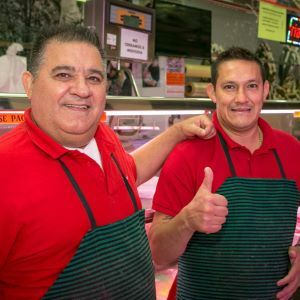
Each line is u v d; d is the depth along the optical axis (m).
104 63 1.09
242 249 1.38
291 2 2.37
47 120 1.03
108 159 1.17
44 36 1.04
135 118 2.14
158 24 2.69
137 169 1.42
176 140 1.52
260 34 2.21
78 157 1.07
